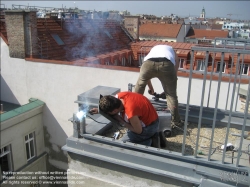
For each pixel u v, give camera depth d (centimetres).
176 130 397
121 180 308
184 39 2423
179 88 935
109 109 287
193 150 340
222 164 261
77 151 318
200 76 891
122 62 1574
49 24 1419
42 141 1235
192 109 422
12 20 1164
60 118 1186
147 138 323
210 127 404
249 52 227
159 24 2642
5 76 1283
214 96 880
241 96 612
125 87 1020
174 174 272
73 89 1122
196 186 267
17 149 1051
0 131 956
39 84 1195
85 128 336
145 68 360
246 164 300
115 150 298
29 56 1197
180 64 1172
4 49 1244
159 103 434
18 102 1290
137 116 292
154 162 281
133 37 1969
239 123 391
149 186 293
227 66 946
